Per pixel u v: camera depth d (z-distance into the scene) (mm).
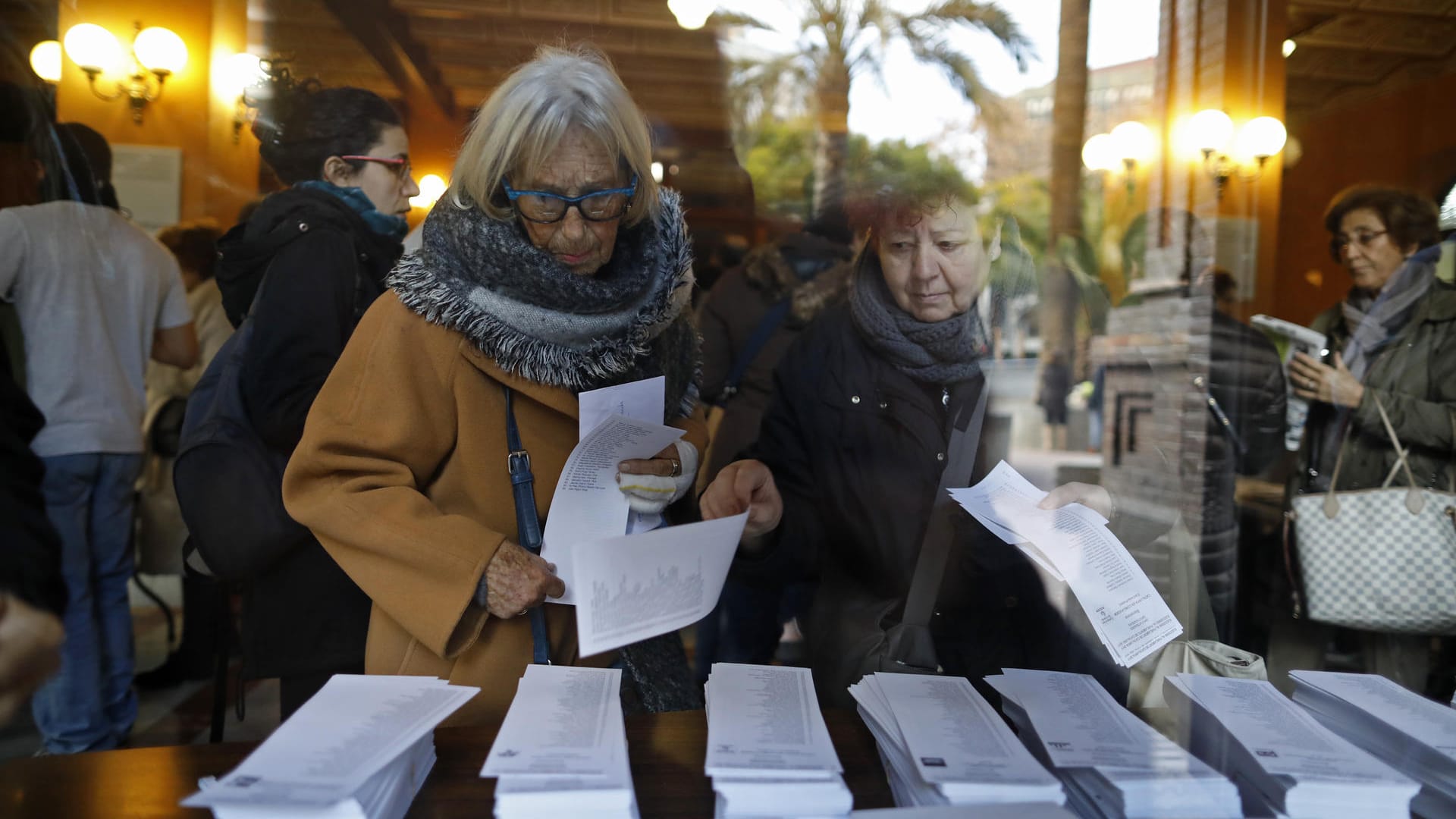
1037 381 1518
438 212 1155
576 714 930
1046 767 910
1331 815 821
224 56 3707
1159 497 1448
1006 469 1316
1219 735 955
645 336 1192
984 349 1424
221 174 3723
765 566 1420
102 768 924
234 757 963
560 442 1173
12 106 1976
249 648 1578
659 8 5812
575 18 5754
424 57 5512
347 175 1735
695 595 988
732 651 2154
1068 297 1634
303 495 1103
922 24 5797
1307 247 4586
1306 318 4574
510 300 1097
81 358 1990
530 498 1142
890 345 1377
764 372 2434
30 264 1931
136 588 3312
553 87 1070
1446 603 1952
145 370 2160
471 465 1142
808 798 791
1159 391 1635
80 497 1990
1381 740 982
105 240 2068
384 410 1102
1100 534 1215
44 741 1969
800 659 1483
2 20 1986
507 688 1133
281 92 1760
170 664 2572
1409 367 2064
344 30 4391
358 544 1072
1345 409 2092
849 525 1384
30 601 854
